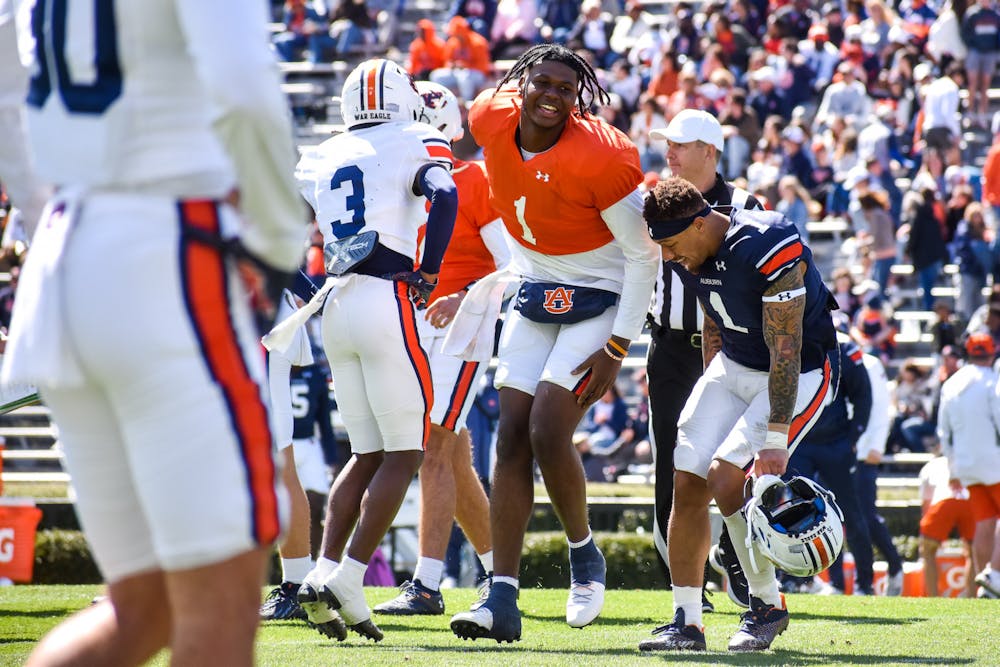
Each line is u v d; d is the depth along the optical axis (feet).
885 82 208.54
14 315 27.68
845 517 105.91
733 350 56.65
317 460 103.76
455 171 73.92
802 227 187.11
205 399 26.40
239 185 26.84
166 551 26.58
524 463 59.26
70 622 29.58
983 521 112.16
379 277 58.80
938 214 182.09
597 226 58.34
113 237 26.32
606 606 77.97
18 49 32.22
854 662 50.60
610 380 58.85
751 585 56.90
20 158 33.24
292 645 56.44
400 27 254.88
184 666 26.58
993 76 226.38
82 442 28.14
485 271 74.90
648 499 137.69
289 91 238.27
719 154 69.41
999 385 110.42
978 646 56.18
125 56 26.71
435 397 70.95
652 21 243.40
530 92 56.24
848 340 104.88
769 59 218.38
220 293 26.91
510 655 52.11
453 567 109.40
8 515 108.99
